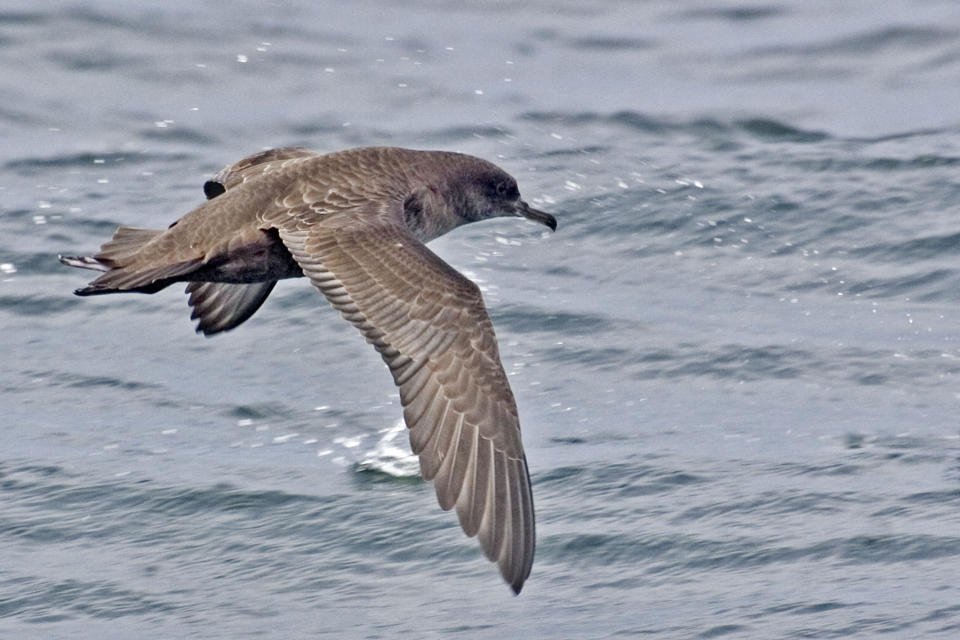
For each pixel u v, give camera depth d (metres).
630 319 17.28
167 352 16.72
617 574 11.95
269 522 12.94
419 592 11.79
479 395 8.79
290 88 25.20
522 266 18.77
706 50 27.81
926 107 24.36
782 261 18.89
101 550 12.63
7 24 26.61
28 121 23.31
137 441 14.59
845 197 20.36
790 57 27.30
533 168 21.66
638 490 13.29
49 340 16.97
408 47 27.50
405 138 23.08
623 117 23.92
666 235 19.64
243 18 28.19
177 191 20.95
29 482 13.74
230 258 9.94
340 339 16.95
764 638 10.74
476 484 8.62
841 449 14.02
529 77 26.17
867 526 12.37
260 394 15.66
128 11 27.62
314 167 10.58
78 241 19.28
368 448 14.36
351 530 12.77
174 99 24.50
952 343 16.56
